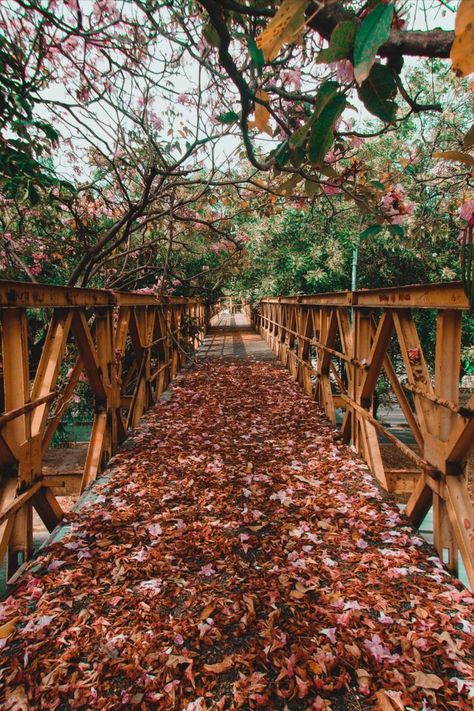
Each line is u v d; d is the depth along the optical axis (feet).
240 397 18.63
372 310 11.10
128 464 10.93
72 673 4.79
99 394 10.80
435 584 6.23
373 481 9.87
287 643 5.17
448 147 13.69
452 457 6.24
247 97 3.88
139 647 5.11
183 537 7.56
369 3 2.44
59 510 8.16
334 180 6.86
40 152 11.89
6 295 5.89
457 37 1.64
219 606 5.80
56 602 5.89
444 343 6.33
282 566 6.73
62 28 6.73
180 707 4.40
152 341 17.78
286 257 32.07
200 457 11.46
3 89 9.71
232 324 76.69
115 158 14.64
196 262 31.73
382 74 2.61
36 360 16.93
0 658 5.00
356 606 5.76
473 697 4.45
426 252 26.63
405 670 4.77
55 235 17.29
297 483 9.80
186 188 20.01
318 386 17.08
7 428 6.72
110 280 20.59
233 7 3.08
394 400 33.32
